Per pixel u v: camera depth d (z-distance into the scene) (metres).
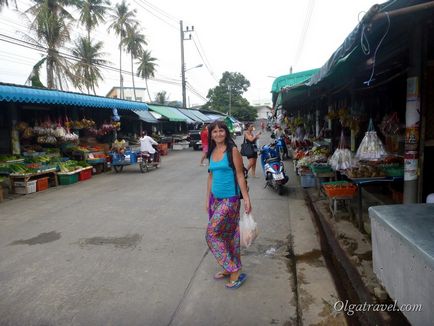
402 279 2.49
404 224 2.64
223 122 3.70
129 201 8.23
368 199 6.52
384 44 4.54
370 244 4.73
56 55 24.56
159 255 4.81
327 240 5.20
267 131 47.38
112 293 3.79
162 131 28.69
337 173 7.20
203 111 40.78
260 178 10.89
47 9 23.62
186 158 18.47
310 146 12.36
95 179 12.12
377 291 3.43
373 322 3.10
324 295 3.63
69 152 13.23
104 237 5.62
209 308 3.45
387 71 6.24
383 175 5.01
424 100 4.06
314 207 7.05
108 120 16.97
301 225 5.98
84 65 29.69
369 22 2.78
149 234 5.71
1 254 5.02
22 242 5.51
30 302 3.64
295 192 8.66
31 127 11.90
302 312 3.34
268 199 8.00
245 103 69.31
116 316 3.34
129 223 6.38
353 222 5.68
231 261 3.77
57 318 3.34
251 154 10.95
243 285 3.90
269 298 3.61
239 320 3.23
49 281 4.11
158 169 14.20
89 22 29.59
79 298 3.70
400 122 6.14
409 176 4.17
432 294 2.07
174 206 7.58
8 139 11.52
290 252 4.84
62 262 4.66
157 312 3.40
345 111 7.86
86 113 15.46
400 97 6.21
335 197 5.85
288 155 16.02
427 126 4.22
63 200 8.66
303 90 9.67
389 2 2.79
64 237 5.68
